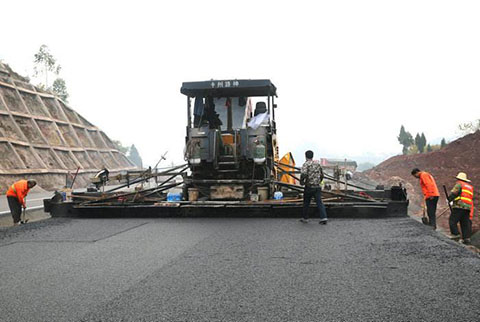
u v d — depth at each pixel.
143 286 5.06
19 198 10.85
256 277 5.35
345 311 4.14
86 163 41.50
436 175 29.33
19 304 4.50
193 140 11.32
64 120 43.03
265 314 4.10
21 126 35.25
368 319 3.94
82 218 11.20
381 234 8.20
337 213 10.45
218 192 11.23
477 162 29.22
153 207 10.96
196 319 4.01
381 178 33.16
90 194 12.99
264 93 11.93
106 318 4.07
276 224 9.56
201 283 5.14
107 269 5.87
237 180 11.22
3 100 34.59
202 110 11.88
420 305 4.29
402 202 10.31
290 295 4.64
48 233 8.98
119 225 9.84
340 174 12.51
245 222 9.93
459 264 5.89
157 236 8.32
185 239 7.96
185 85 11.55
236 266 5.91
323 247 7.07
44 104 40.97
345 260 6.16
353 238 7.82
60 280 5.37
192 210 10.89
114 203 11.67
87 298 4.66
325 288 4.86
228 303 4.42
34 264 6.26
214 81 11.52
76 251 7.11
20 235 8.82
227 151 11.53
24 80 41.91
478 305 4.27
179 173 12.01
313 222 9.80
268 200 11.30
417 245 7.18
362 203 10.34
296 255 6.52
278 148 13.05
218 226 9.40
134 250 7.09
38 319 4.07
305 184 9.67
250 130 11.17
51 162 35.25
